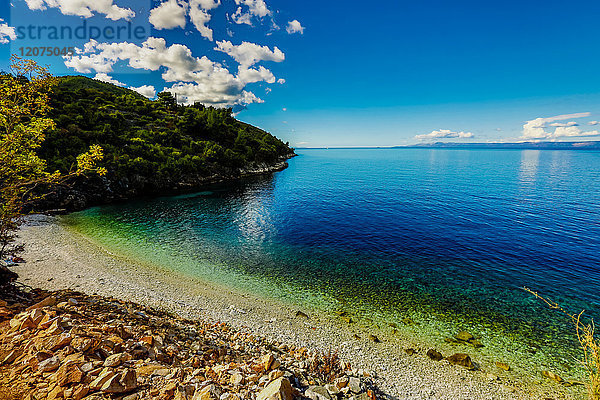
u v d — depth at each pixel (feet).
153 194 225.56
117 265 84.94
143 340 31.83
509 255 104.88
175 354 32.53
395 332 60.70
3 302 35.35
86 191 178.29
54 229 116.67
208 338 44.37
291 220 154.51
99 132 232.32
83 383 21.53
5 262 72.64
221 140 406.41
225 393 23.66
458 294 77.56
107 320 37.19
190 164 274.57
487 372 49.73
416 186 276.82
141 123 330.54
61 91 285.84
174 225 138.92
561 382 47.80
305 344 53.26
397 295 76.79
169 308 59.31
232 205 191.52
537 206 184.03
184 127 367.86
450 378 47.67
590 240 119.24
